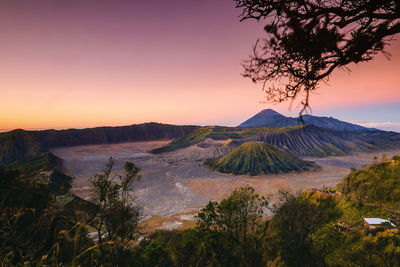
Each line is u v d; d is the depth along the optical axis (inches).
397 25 112.9
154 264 479.5
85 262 125.0
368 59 121.3
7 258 116.0
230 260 645.3
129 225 392.8
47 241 128.0
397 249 804.6
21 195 228.5
